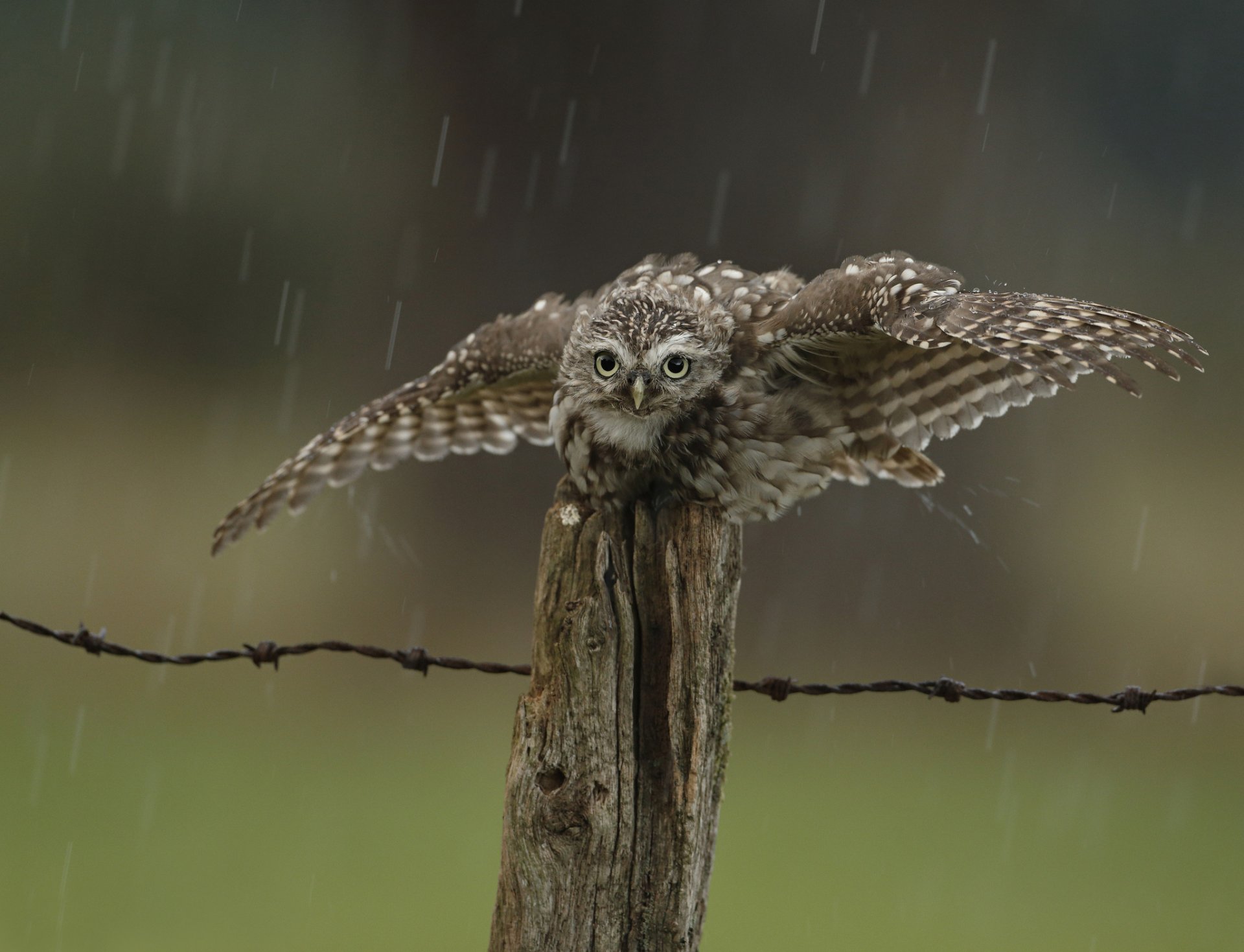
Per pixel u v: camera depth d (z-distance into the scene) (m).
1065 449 19.38
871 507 18.44
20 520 19.70
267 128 21.83
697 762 4.69
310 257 21.73
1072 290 21.11
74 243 22.11
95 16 22.31
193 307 21.84
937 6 20.53
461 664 6.12
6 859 12.23
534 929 4.66
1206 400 20.34
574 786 4.65
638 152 20.59
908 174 20.50
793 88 20.52
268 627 18.47
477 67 21.02
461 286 21.16
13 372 21.62
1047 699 6.13
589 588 4.73
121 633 17.91
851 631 18.16
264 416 21.41
